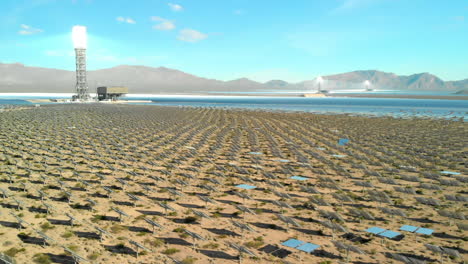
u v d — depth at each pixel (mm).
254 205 32531
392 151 65375
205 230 26375
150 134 85125
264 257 22094
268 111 187875
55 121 109562
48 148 60719
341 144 73750
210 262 21281
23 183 37125
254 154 60031
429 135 89562
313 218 29312
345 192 37188
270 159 55750
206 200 31656
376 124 118250
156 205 32031
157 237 24875
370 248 23562
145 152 59844
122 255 21844
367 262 21562
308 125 113875
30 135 76375
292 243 23875
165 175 43500
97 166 47469
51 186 36438
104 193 35031
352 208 31375
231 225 27484
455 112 194875
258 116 149125
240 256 21578
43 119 114938
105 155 56031
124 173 44031
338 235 25766
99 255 21656
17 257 20859
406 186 40219
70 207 30469
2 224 26000
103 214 29109
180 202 33000
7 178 38875
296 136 83375
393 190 38562
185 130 93688
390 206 32875
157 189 37219
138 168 47219
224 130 93188
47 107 184250
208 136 80750
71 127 94938
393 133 93750
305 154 60875
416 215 30359
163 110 175750
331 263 21281
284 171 43312
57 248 22469
